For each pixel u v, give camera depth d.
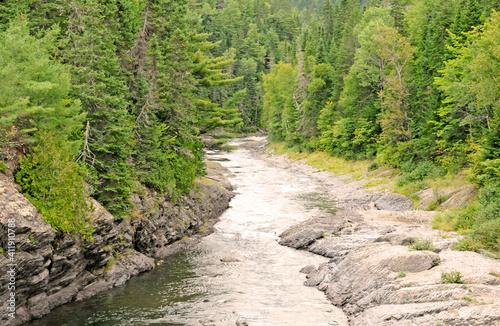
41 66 20.25
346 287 21.78
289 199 45.34
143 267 25.92
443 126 44.59
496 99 33.19
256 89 124.19
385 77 52.75
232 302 21.42
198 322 19.12
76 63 25.47
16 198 19.00
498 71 31.50
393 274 20.75
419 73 51.72
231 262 27.58
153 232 28.98
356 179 53.09
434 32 48.97
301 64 82.12
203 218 35.78
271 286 23.62
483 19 44.50
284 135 86.94
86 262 22.72
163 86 34.34
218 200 39.84
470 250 23.86
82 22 26.19
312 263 27.25
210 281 24.34
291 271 25.97
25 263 18.16
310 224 32.88
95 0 26.42
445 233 29.09
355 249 24.73
